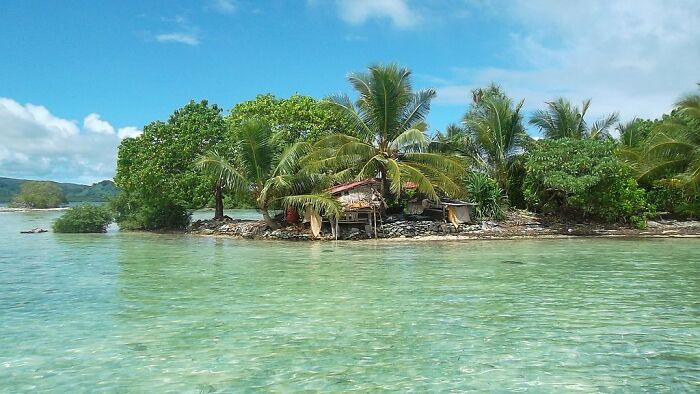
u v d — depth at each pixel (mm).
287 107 38156
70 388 6656
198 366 7445
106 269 17016
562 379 6891
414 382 6801
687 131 30062
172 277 15258
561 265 17328
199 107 35219
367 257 20000
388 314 10445
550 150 30422
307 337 8836
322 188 29359
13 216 67688
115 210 37562
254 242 27141
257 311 10766
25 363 7609
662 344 8367
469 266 17234
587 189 30141
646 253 20672
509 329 9281
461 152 34469
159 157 32812
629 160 33438
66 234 33844
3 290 13250
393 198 31234
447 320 9938
